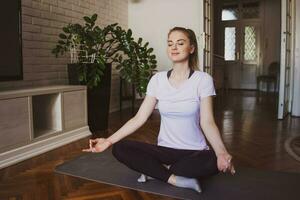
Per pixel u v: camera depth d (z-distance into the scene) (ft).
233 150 8.51
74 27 10.54
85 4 13.26
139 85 11.47
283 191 5.64
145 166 5.54
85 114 10.49
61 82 12.00
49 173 6.70
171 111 5.36
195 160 5.24
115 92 15.98
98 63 10.62
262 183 6.02
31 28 10.32
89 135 10.52
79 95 10.17
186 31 5.41
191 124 5.37
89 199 5.39
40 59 10.82
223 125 12.14
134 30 17.04
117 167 6.99
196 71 5.45
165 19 16.43
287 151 8.39
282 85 13.24
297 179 6.24
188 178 5.47
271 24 26.78
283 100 13.34
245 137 10.08
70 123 9.76
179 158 5.48
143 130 11.21
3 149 7.27
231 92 25.85
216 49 28.19
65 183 6.13
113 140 5.43
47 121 9.53
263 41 27.17
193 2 15.76
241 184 5.95
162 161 5.63
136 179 6.24
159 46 16.62
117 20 15.99
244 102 19.48
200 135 5.50
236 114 14.87
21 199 5.39
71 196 5.51
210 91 5.22
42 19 10.82
